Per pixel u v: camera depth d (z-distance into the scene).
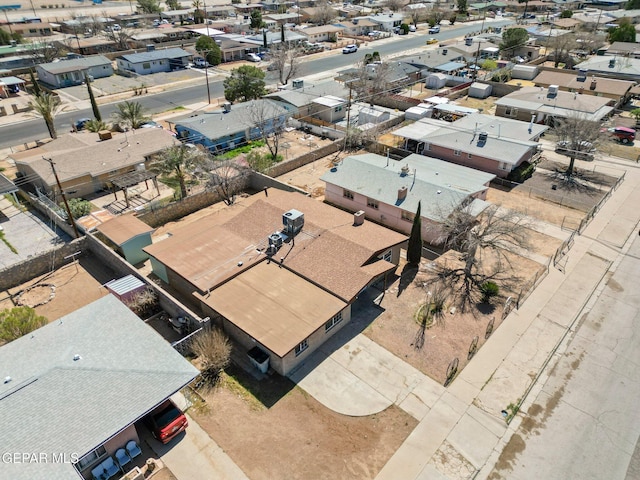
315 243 30.48
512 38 90.44
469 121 52.81
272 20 122.81
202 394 23.17
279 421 21.75
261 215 33.97
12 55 87.62
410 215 35.94
